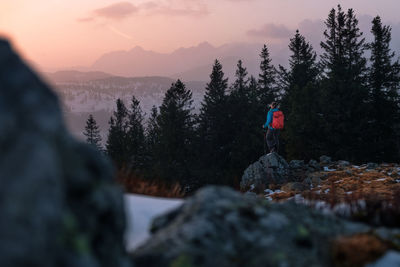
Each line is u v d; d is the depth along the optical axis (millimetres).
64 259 1483
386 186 9008
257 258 2209
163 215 2953
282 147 33000
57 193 1482
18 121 1478
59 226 1476
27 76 1636
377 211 3840
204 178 33781
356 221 3744
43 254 1350
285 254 2254
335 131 25891
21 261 1253
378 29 30453
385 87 29766
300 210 3201
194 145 38312
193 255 2154
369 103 28016
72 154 1894
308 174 13336
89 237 1735
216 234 2357
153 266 2129
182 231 2381
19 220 1302
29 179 1384
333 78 27750
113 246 1898
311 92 28344
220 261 2158
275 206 3113
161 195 5285
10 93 1525
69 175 1776
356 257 2502
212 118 39250
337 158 25922
